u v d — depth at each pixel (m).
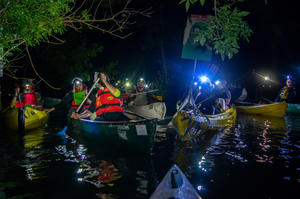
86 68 17.47
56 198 3.62
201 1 3.57
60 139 7.12
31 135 7.68
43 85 16.73
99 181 4.19
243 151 5.87
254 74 18.81
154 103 10.57
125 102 11.81
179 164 5.00
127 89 13.76
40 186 4.00
